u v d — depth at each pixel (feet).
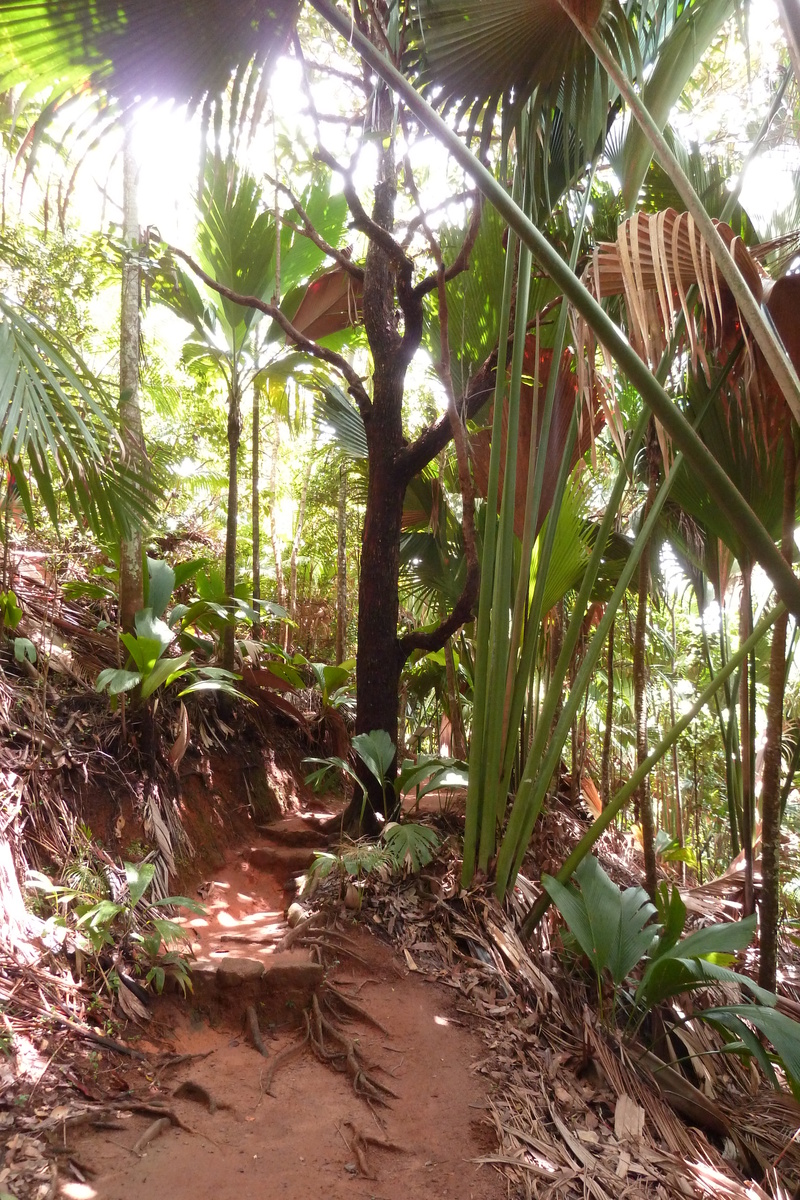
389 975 10.08
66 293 12.74
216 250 15.80
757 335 6.16
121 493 9.65
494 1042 9.18
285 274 17.29
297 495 28.89
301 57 7.64
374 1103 8.07
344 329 18.29
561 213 12.54
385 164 13.74
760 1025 8.45
